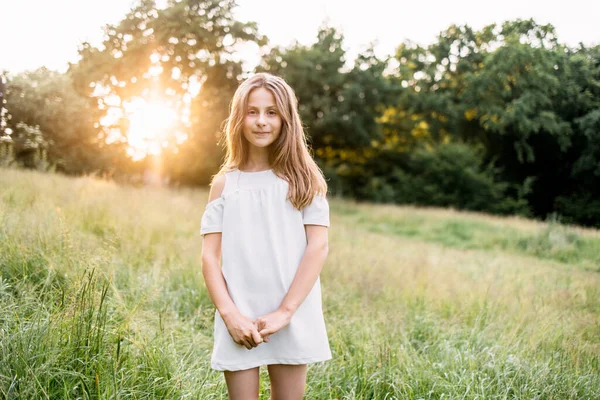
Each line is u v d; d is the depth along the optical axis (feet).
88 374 7.32
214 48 62.44
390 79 77.30
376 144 80.79
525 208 58.49
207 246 6.15
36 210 16.08
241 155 6.45
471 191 64.75
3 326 7.99
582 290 18.58
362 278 17.95
